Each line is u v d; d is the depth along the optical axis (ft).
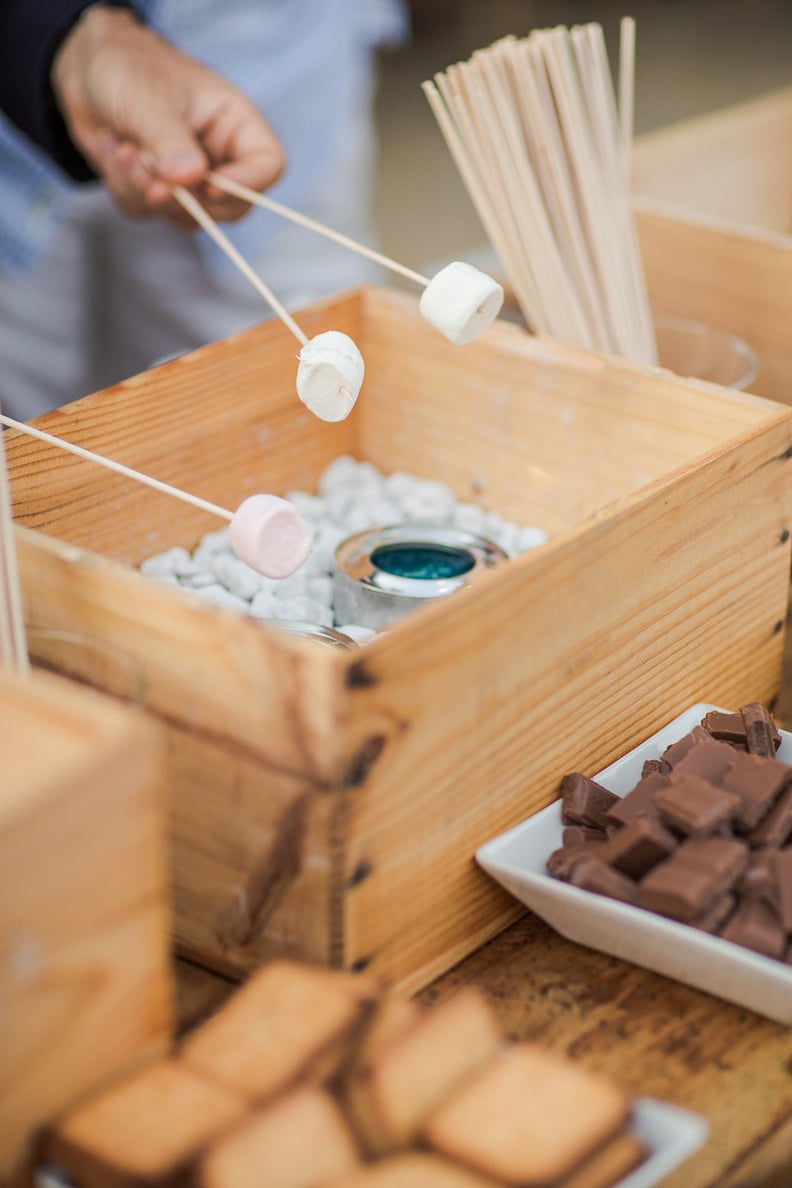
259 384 4.07
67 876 2.85
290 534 3.35
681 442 3.88
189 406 3.95
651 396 3.90
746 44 16.02
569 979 3.32
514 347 4.05
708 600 3.66
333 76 5.86
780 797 3.35
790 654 4.11
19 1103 2.87
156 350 6.20
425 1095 2.92
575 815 3.39
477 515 4.14
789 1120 3.11
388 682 3.11
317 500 4.21
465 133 4.04
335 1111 2.89
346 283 6.38
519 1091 2.93
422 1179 2.85
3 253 5.69
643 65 15.08
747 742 3.52
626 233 4.19
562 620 3.35
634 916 3.20
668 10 16.93
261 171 4.52
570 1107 2.91
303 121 5.85
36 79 4.81
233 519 3.34
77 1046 2.91
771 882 3.22
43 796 2.80
